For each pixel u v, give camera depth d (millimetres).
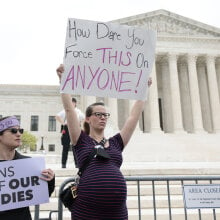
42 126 66188
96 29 4535
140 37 4758
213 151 38750
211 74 53281
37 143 65062
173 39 53875
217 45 54906
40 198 4402
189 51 53719
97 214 3578
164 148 39156
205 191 5371
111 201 3598
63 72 4266
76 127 4117
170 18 55438
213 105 51844
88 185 3664
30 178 4438
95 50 4477
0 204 4184
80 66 4367
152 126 48844
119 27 4668
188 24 55531
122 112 55844
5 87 67000
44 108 67312
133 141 40719
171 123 53812
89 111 4395
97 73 4438
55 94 68125
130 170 11820
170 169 12102
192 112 51469
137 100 4754
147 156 34562
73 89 4277
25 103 67125
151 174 11883
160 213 8562
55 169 11523
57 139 66125
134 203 9297
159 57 56000
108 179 3678
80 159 3936
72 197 3914
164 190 10312
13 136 4332
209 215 8602
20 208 4316
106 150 4059
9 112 66312
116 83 4527
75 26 4434
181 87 57500
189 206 5266
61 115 12805
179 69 58781
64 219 8195
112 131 42719
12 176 4363
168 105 55094
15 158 4570
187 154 36719
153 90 50438
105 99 51281
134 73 4645
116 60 4574
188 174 12180
